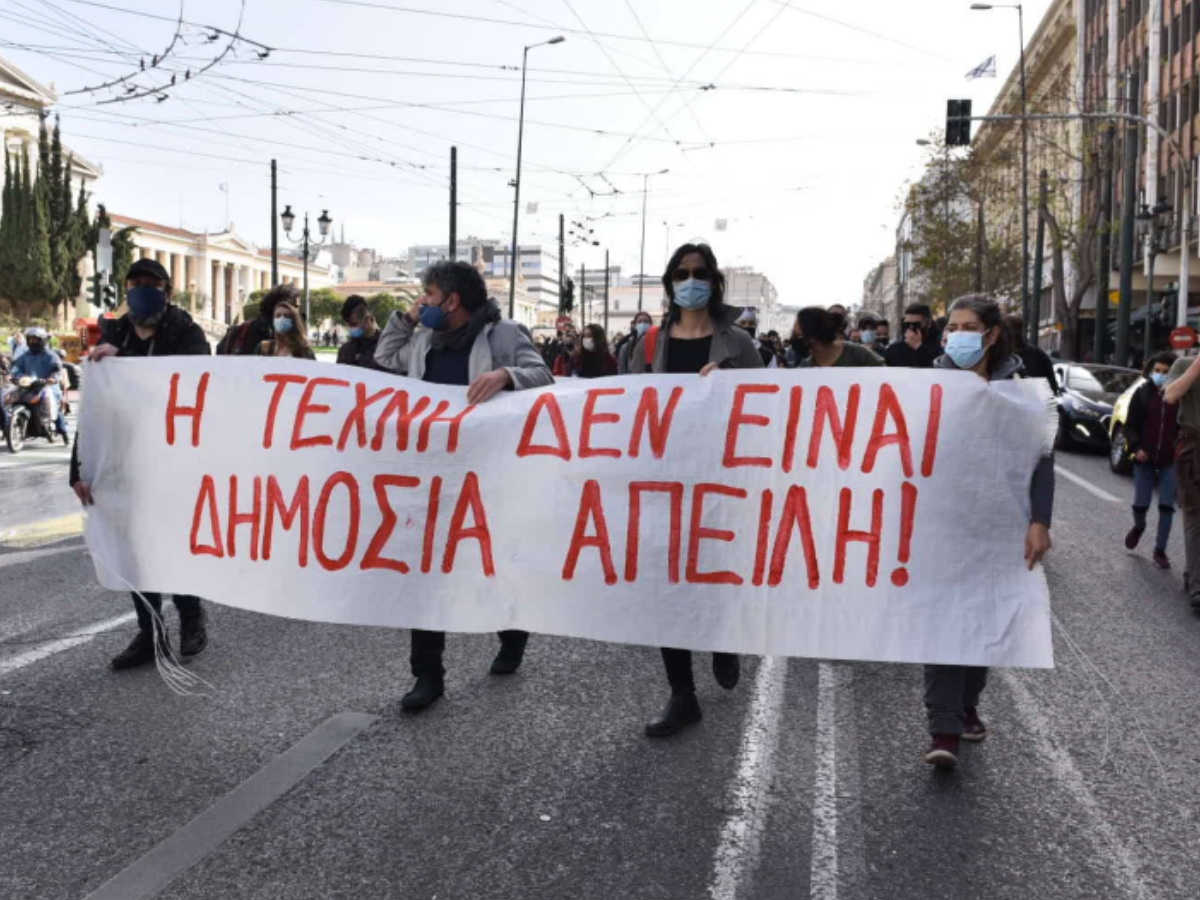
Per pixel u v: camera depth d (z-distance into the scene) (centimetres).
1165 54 3666
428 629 420
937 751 382
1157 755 413
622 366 1029
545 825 338
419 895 293
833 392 386
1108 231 3272
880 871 314
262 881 298
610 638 398
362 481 428
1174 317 3488
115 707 439
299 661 511
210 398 454
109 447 469
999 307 400
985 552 373
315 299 9706
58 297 5328
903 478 377
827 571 382
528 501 410
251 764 382
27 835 324
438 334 446
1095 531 969
